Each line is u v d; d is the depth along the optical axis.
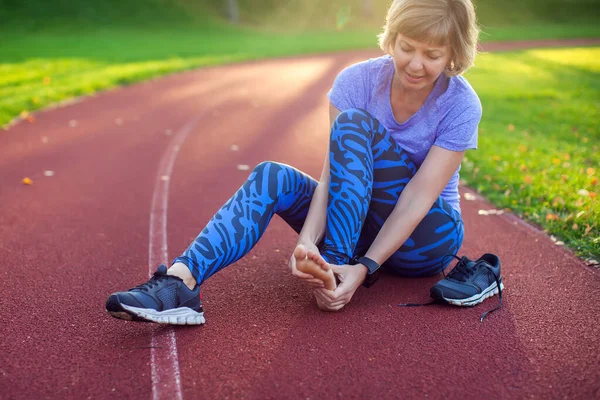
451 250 2.57
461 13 2.07
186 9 25.17
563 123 7.83
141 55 14.59
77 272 2.93
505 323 2.37
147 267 3.01
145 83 10.96
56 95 8.73
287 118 7.73
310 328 2.30
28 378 1.98
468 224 3.72
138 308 2.03
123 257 3.14
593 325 2.35
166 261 3.10
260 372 2.00
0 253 3.17
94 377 1.98
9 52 13.89
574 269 2.94
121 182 4.66
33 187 4.47
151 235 3.50
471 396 1.88
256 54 16.28
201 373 2.00
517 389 1.92
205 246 2.21
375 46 19.58
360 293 2.62
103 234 3.50
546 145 6.23
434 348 2.16
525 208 3.89
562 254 3.14
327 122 7.47
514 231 3.55
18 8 21.03
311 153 5.85
